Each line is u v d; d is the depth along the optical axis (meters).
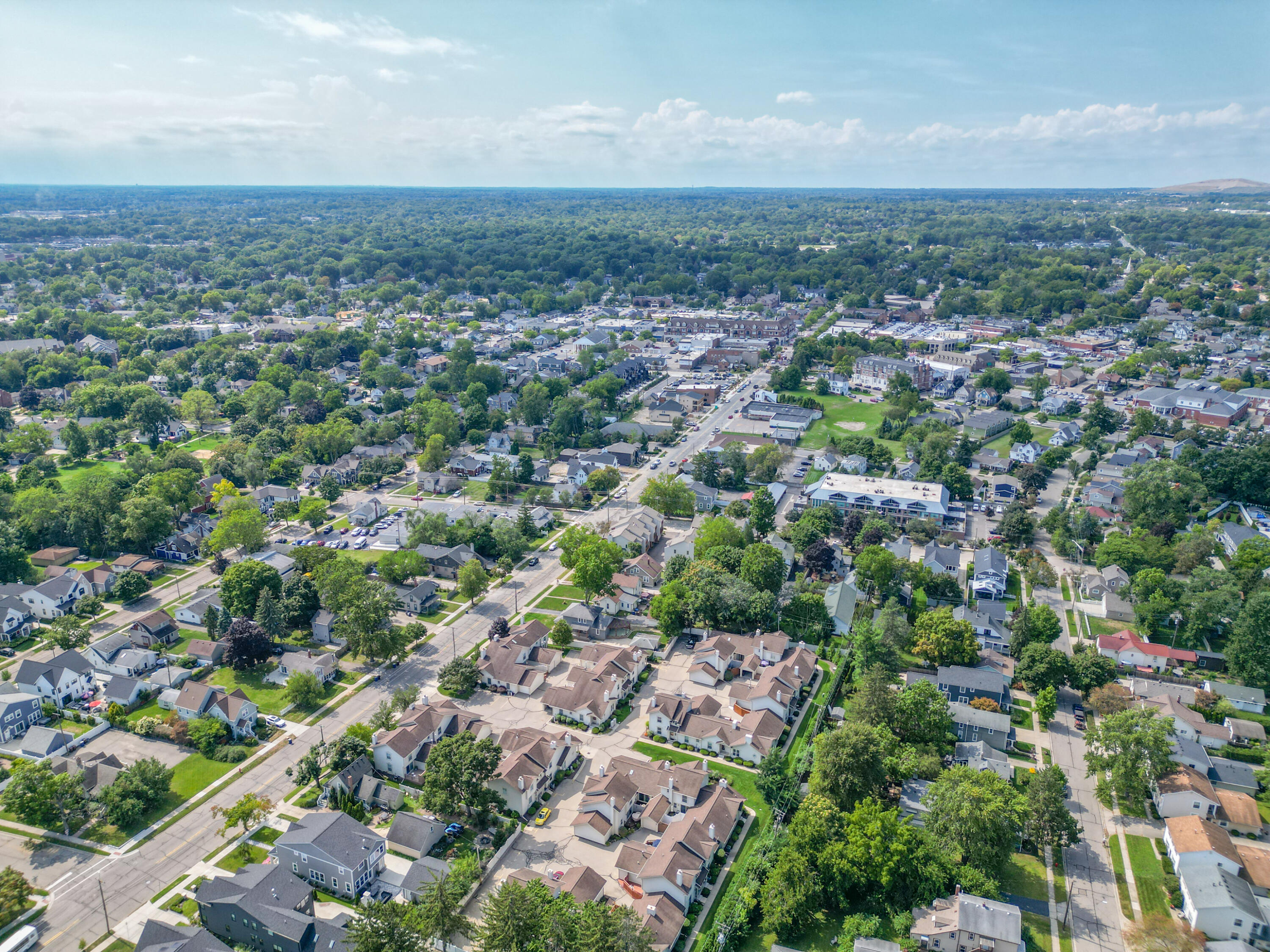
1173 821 122.31
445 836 122.06
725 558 196.88
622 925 95.69
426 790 123.94
